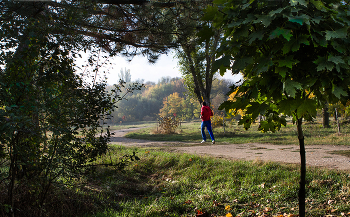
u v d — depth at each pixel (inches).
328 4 58.8
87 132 136.3
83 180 191.2
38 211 126.8
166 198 181.3
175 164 272.4
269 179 197.8
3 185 124.5
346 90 62.7
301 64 58.1
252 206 158.1
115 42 219.9
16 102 102.7
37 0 115.9
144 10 205.8
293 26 52.5
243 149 391.2
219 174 224.8
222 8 62.4
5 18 104.7
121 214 156.4
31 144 113.6
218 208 159.2
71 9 119.6
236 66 57.0
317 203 148.0
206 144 490.9
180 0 210.4
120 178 222.8
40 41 108.6
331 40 53.8
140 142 614.2
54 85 121.6
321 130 662.5
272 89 59.6
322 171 197.8
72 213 148.9
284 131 706.8
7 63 97.8
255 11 56.2
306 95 64.5
